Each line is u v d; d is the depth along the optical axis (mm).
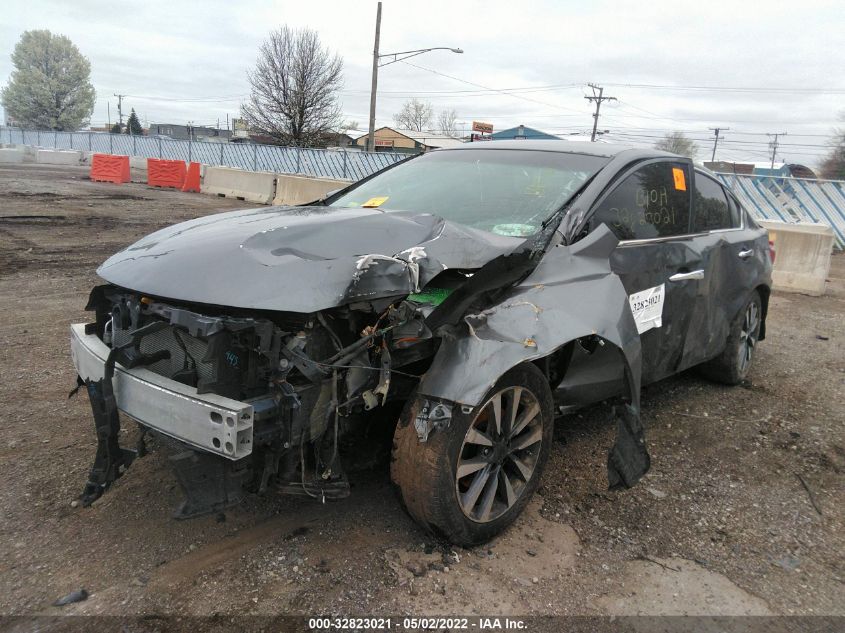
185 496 2332
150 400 2385
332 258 2512
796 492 3490
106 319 2957
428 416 2473
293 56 42750
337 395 2459
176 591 2428
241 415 2170
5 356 4824
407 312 2469
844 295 9789
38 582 2443
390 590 2488
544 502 3221
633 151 3824
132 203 16484
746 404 4754
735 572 2756
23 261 8453
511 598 2492
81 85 86500
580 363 3123
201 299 2369
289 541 2768
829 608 2553
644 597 2555
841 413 4660
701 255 3994
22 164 33281
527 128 58969
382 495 3162
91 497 2561
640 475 2947
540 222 3158
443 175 3838
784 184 17438
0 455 3354
